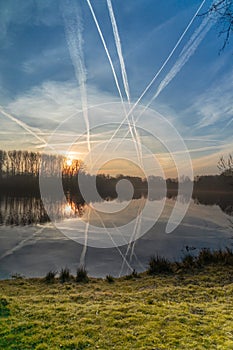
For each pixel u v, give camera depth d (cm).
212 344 281
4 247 1019
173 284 555
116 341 290
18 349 277
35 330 317
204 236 1245
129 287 554
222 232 1338
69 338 298
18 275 705
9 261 841
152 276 632
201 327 322
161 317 352
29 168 4244
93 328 319
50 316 357
